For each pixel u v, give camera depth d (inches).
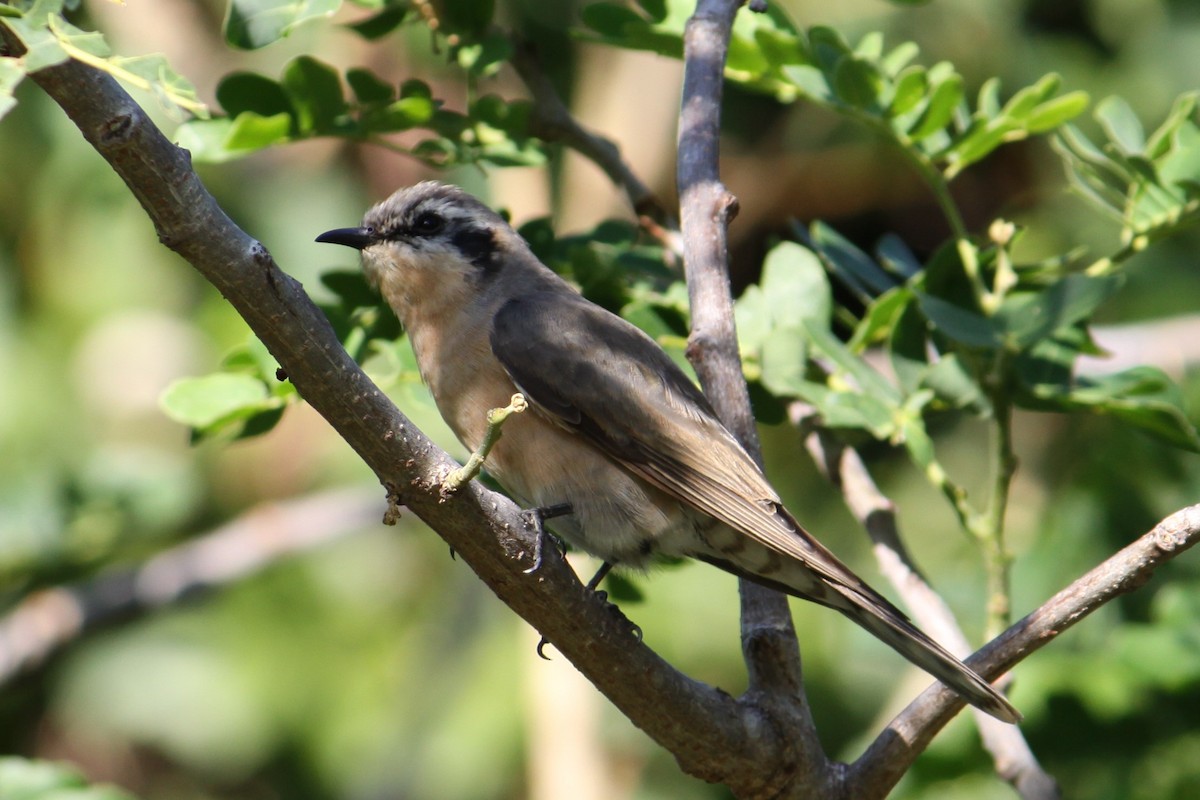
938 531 577.3
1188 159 372.5
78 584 558.9
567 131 422.3
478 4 403.2
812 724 307.7
